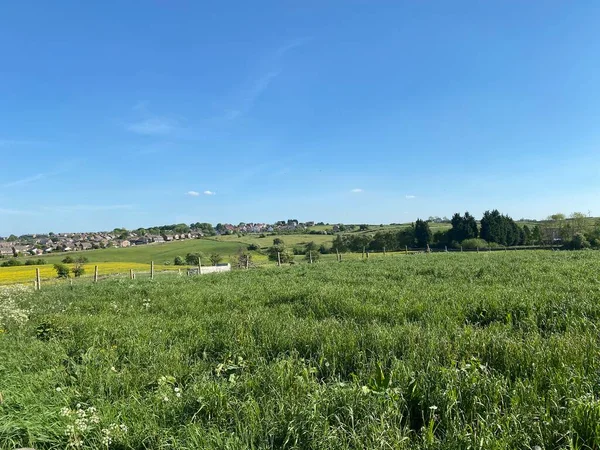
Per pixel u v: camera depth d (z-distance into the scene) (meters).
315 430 3.48
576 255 23.44
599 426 3.13
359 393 4.01
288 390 4.43
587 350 4.77
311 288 12.32
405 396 4.16
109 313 10.60
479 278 13.36
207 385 4.67
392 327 6.93
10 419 3.98
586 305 7.30
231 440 3.49
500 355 4.97
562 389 3.86
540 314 7.12
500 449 3.03
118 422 4.12
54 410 4.33
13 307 11.07
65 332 8.23
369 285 12.98
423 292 10.24
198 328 7.79
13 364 6.02
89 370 5.66
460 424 3.50
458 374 4.39
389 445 3.26
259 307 9.76
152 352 6.45
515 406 3.59
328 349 5.70
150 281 20.38
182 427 3.91
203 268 48.00
